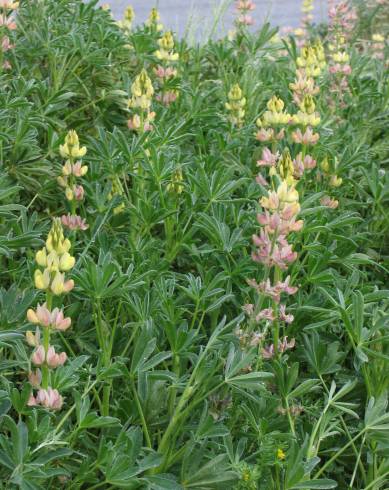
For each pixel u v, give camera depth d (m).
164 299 1.09
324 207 1.22
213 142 1.74
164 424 1.04
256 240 0.97
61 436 0.95
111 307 1.17
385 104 2.06
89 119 1.77
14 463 0.80
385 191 1.53
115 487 0.93
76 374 1.01
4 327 0.97
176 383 0.99
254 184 1.46
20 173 1.41
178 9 3.59
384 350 1.13
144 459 0.88
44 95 1.58
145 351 0.98
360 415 1.17
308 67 1.56
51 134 1.45
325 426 1.02
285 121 1.42
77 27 1.82
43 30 1.71
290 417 1.04
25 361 0.94
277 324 1.08
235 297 1.26
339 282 1.26
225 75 2.04
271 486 0.97
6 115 1.41
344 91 2.06
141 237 1.33
